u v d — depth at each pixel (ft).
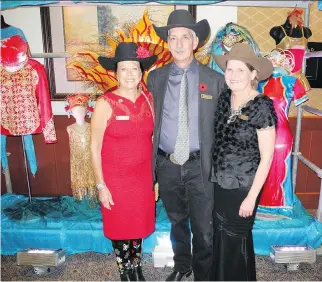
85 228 9.07
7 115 9.04
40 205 10.00
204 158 6.52
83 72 8.51
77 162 9.44
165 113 6.65
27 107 9.01
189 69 6.54
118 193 6.72
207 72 6.54
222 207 6.39
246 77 5.65
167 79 6.61
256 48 8.62
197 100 6.52
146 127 6.61
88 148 9.32
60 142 11.02
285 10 10.36
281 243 8.89
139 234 7.02
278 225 8.94
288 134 8.93
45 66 10.52
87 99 9.30
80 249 9.13
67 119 10.91
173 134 6.61
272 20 10.43
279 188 9.09
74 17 10.17
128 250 7.19
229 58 5.67
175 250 7.71
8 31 8.71
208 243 7.03
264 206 9.30
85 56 8.57
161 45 8.43
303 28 9.01
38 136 11.01
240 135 5.85
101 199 6.72
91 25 10.20
